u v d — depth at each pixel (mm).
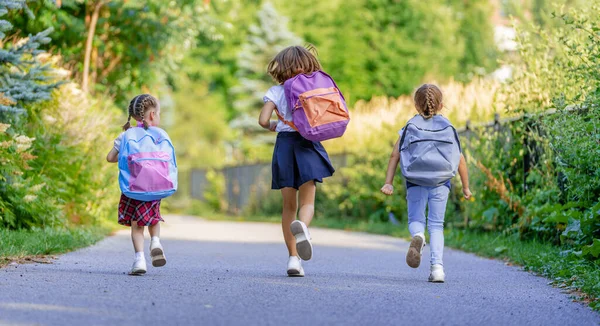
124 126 7824
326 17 44250
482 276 8531
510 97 13312
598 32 10148
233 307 5734
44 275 7215
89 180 14633
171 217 30531
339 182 22141
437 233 7859
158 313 5391
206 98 59094
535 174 11906
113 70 19969
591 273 7484
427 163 7695
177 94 57625
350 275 8242
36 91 10555
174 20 18906
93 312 5336
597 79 9164
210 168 35781
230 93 45875
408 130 7852
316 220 22391
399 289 7055
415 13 43812
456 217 15000
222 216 29422
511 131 13117
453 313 5832
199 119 57906
